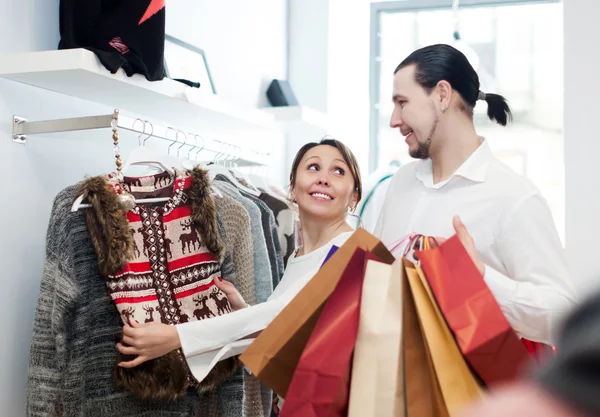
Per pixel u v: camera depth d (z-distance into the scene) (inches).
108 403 64.0
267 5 133.6
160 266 67.7
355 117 151.1
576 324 10.2
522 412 10.3
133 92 76.1
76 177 81.4
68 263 63.9
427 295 43.5
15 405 72.1
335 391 42.3
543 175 144.0
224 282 70.2
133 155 69.1
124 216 65.0
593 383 9.8
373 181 120.6
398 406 42.0
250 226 80.7
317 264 66.2
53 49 78.4
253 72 128.1
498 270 56.5
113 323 64.7
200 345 61.3
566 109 115.3
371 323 43.3
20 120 71.8
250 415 82.7
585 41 114.9
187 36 105.8
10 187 71.5
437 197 59.9
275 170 135.7
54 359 63.7
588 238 113.7
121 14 71.9
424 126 58.1
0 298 70.2
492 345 41.1
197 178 70.2
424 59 58.0
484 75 148.0
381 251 48.8
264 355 47.0
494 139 146.3
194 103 81.3
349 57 149.2
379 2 155.0
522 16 146.6
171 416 66.7
